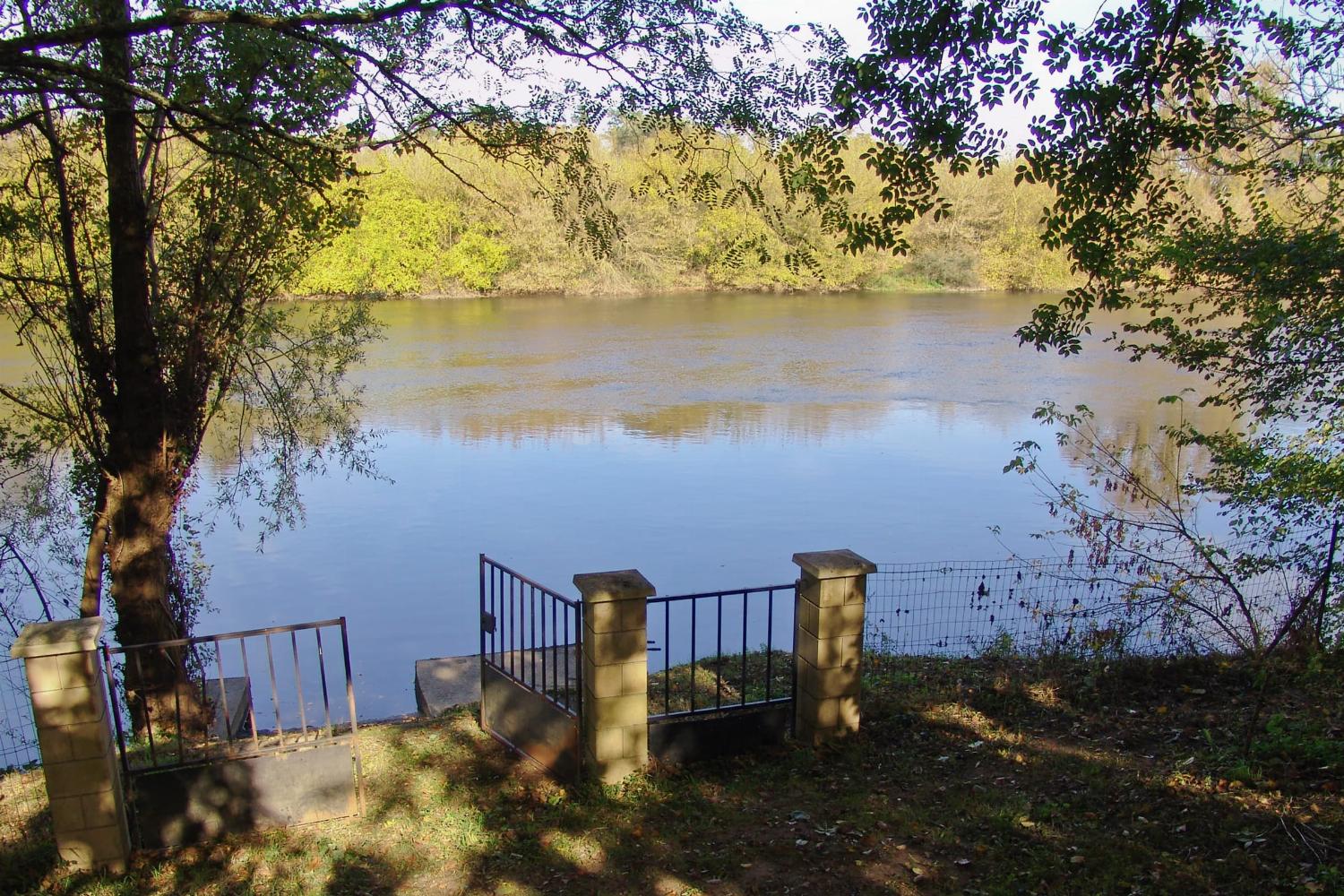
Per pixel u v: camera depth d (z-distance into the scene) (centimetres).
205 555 1535
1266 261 757
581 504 1812
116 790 479
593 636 539
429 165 4178
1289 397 847
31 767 618
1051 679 693
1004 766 555
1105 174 640
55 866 474
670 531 1648
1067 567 1081
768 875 452
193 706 828
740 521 1702
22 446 989
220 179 882
